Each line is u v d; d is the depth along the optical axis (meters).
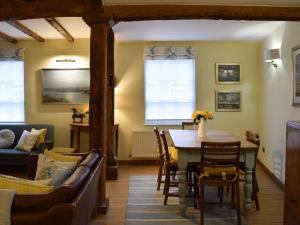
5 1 3.37
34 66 5.86
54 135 5.90
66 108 5.88
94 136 3.35
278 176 4.56
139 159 5.91
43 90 5.86
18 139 5.54
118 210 3.54
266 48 5.34
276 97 4.72
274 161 4.78
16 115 5.92
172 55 5.80
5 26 4.73
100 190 3.40
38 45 5.82
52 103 5.87
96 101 3.33
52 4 3.33
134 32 5.02
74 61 5.82
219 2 3.33
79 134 5.49
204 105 5.94
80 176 2.12
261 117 5.68
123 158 5.94
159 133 4.14
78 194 1.89
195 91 5.91
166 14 3.38
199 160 3.36
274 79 4.84
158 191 4.25
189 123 5.40
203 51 5.90
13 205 1.70
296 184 2.42
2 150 5.12
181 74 5.91
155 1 3.30
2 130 5.48
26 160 4.97
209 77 5.93
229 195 4.07
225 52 5.91
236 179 3.20
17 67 5.87
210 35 5.29
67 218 1.67
